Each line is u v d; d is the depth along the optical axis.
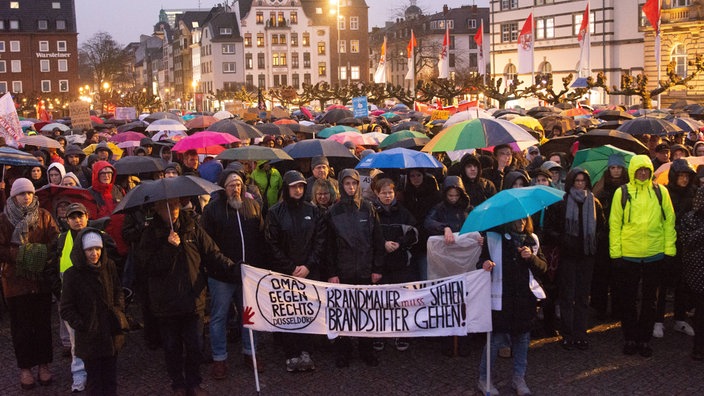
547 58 73.81
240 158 10.30
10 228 8.35
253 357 8.07
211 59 121.81
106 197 10.26
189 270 7.70
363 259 8.60
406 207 9.69
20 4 117.44
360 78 121.06
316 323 8.20
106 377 7.55
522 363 7.89
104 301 7.39
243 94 63.91
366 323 8.16
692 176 9.53
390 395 7.95
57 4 118.75
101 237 7.38
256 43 119.81
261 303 8.13
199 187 7.38
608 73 67.88
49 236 8.54
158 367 9.00
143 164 10.79
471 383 8.24
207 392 8.09
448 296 8.00
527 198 7.34
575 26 70.50
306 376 8.52
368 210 8.71
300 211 8.64
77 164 14.57
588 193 9.07
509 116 16.42
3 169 11.95
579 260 9.09
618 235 8.94
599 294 10.25
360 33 120.75
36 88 117.69
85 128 24.33
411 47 52.31
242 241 8.54
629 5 65.50
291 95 50.97
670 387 7.99
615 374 8.38
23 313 8.23
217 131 13.60
